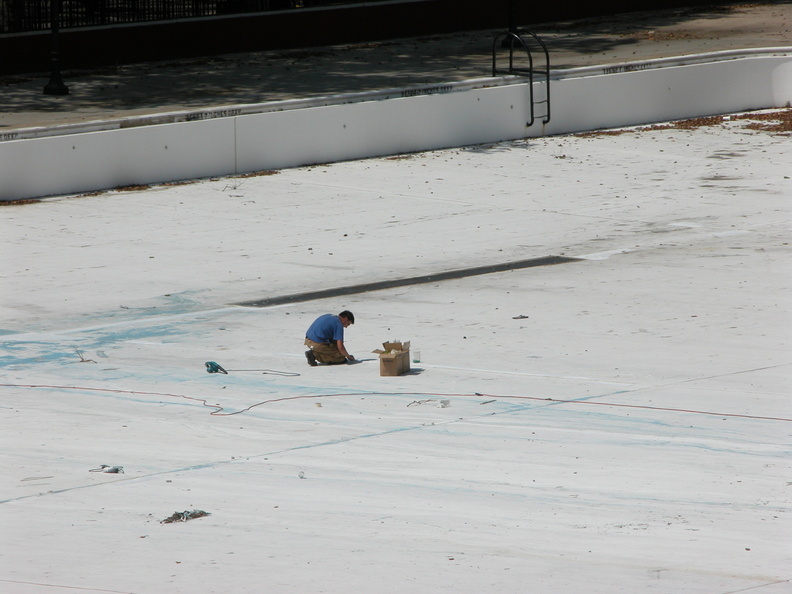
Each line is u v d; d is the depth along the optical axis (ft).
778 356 164.96
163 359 172.76
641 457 121.39
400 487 112.47
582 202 288.51
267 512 105.19
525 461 120.88
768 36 451.12
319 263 235.40
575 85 375.04
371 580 85.40
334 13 447.83
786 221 265.54
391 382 157.28
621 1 506.89
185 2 423.64
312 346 167.84
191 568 89.25
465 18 476.54
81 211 280.10
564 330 183.73
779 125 382.01
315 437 132.05
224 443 130.31
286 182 311.27
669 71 392.27
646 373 157.89
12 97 354.33
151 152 307.58
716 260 231.09
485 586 83.41
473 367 163.94
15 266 232.53
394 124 344.28
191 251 244.83
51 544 96.43
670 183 307.78
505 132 364.38
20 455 126.11
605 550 92.12
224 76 392.27
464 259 237.45
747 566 87.35
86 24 401.90
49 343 182.80
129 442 131.34
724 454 122.01
